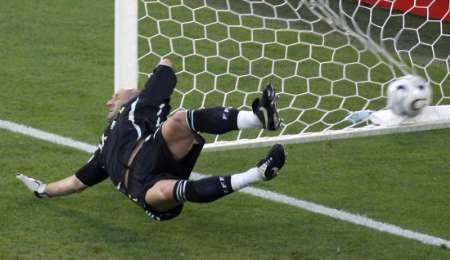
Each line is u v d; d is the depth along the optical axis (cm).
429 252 1892
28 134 2506
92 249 1833
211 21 3466
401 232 1992
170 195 1711
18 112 2670
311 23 3127
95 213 2022
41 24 3562
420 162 2434
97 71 3077
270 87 1673
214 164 2369
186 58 3184
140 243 1873
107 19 3662
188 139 1772
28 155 2362
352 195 2195
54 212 2012
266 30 3403
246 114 1734
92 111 2712
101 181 2022
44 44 3331
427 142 2589
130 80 2209
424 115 2553
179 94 2870
